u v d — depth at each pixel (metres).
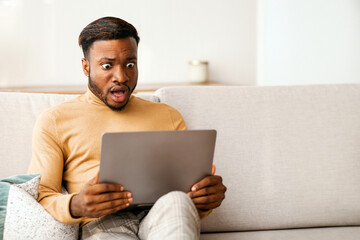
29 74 3.16
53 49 3.19
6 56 3.12
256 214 1.42
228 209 1.41
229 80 3.49
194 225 0.93
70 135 1.20
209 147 1.01
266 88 1.55
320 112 1.53
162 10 3.34
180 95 1.48
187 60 3.42
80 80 3.25
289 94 1.54
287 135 1.49
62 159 1.19
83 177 1.18
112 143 0.92
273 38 3.36
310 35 2.94
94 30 1.18
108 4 3.25
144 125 1.27
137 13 3.31
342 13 2.60
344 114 1.53
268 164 1.45
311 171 1.47
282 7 3.23
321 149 1.49
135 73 1.22
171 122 1.33
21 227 1.01
